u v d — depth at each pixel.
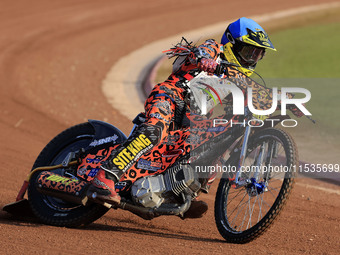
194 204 17.14
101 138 17.30
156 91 16.20
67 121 38.88
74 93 49.50
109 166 15.67
